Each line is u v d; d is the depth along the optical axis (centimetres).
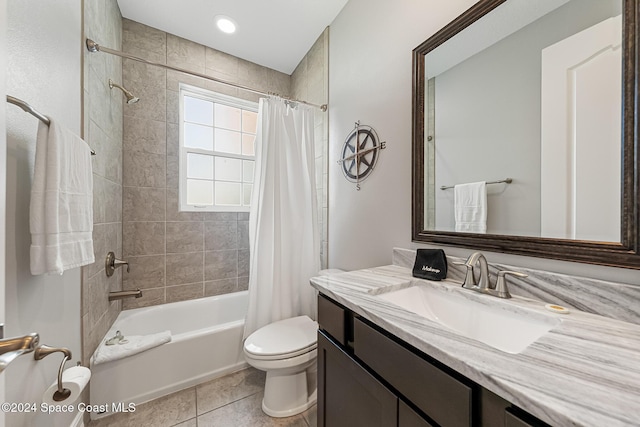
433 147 117
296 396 136
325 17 190
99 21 145
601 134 69
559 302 74
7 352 44
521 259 85
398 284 100
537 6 84
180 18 193
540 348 51
